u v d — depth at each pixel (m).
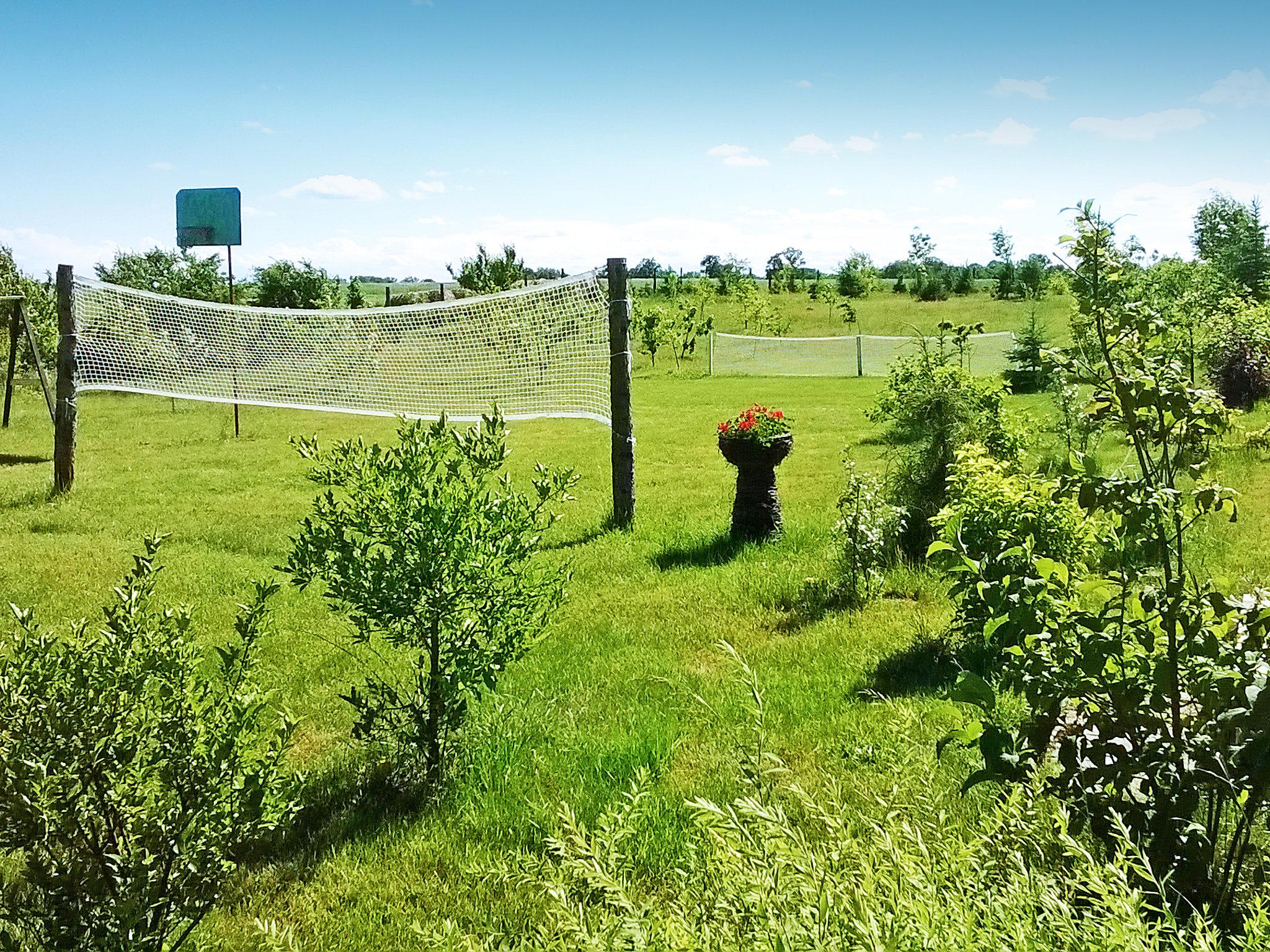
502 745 4.62
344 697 4.51
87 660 2.77
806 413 20.94
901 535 7.93
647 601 7.21
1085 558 4.85
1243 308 17.08
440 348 21.33
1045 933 1.97
